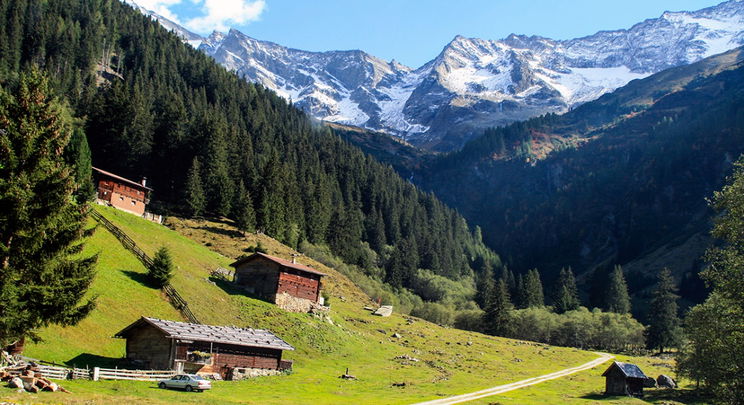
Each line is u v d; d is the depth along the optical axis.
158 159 167.50
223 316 83.88
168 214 147.88
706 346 49.72
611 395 82.12
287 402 54.16
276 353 72.62
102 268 78.88
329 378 73.62
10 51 197.50
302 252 169.00
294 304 99.50
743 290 42.38
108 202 118.56
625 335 161.62
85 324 64.31
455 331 138.50
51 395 39.53
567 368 109.12
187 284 88.06
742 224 43.12
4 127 41.44
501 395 73.88
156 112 198.88
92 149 160.38
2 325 38.75
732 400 44.97
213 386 58.94
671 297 161.75
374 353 95.56
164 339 61.56
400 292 199.12
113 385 49.16
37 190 41.38
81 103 181.50
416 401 63.09
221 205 157.75
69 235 42.06
